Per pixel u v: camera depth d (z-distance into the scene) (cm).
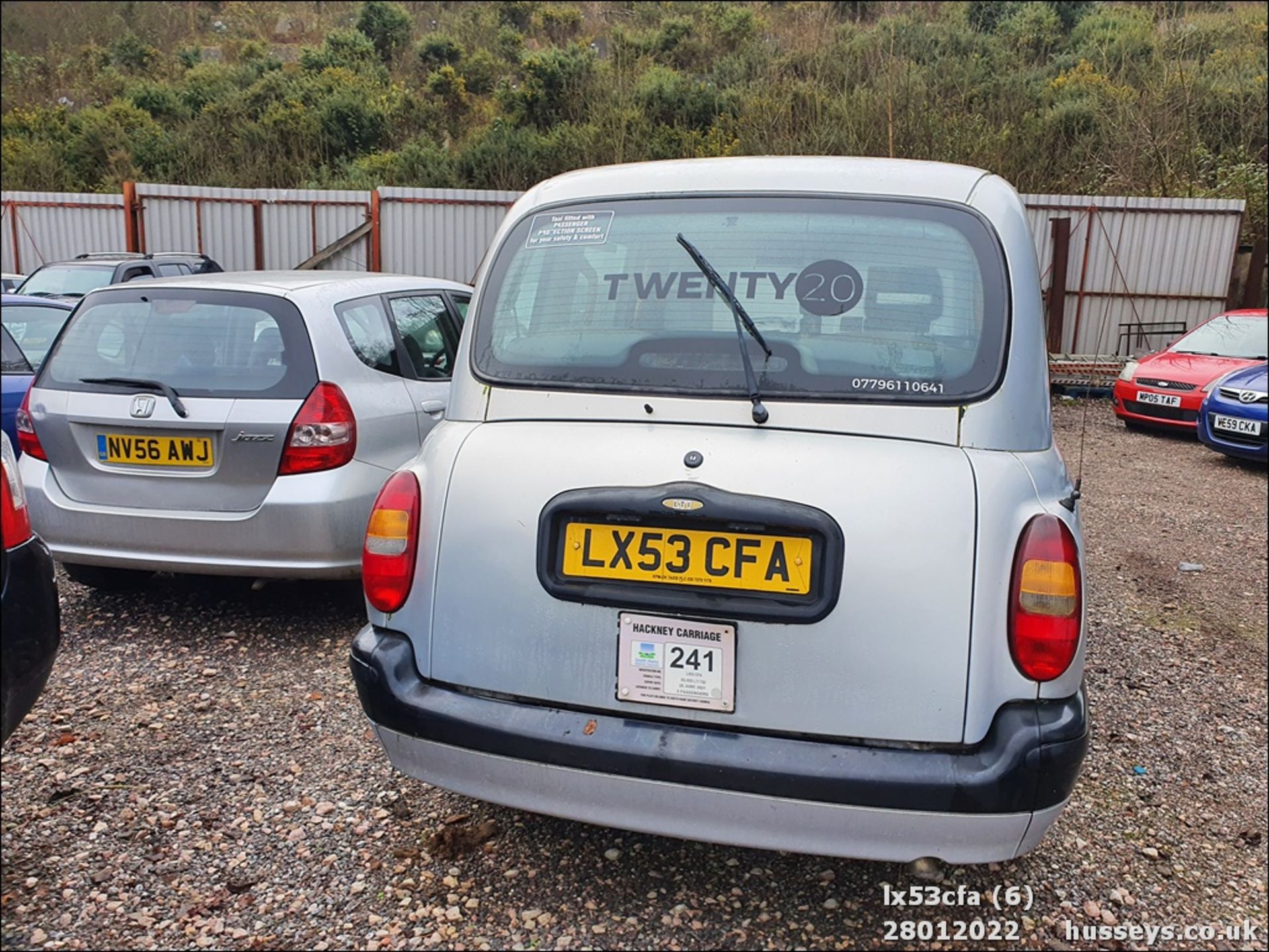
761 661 204
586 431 225
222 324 400
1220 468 896
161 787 287
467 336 253
